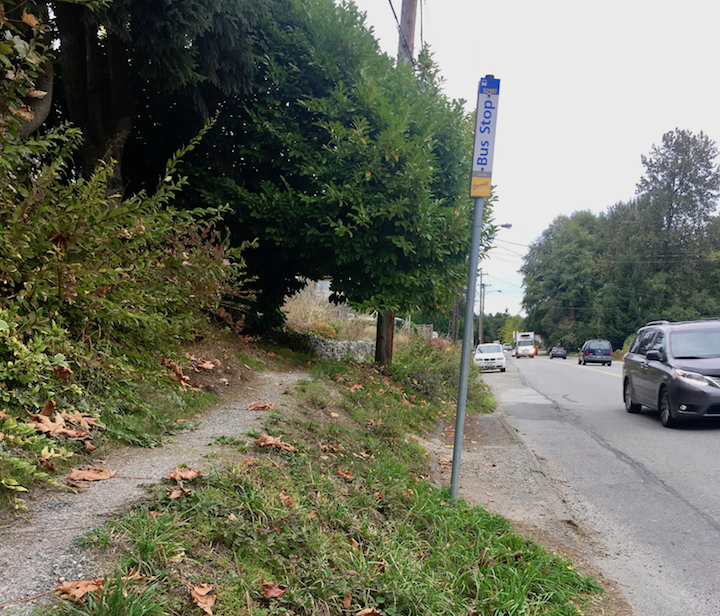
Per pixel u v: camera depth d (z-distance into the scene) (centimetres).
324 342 1335
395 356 1636
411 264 927
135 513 257
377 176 853
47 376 351
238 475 331
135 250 448
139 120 848
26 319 344
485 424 1012
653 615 324
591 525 481
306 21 889
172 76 650
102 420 392
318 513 335
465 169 1039
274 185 883
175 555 234
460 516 427
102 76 750
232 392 611
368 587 275
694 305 5394
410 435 739
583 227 8056
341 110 864
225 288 512
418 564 320
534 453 774
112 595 191
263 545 268
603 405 1314
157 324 439
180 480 307
